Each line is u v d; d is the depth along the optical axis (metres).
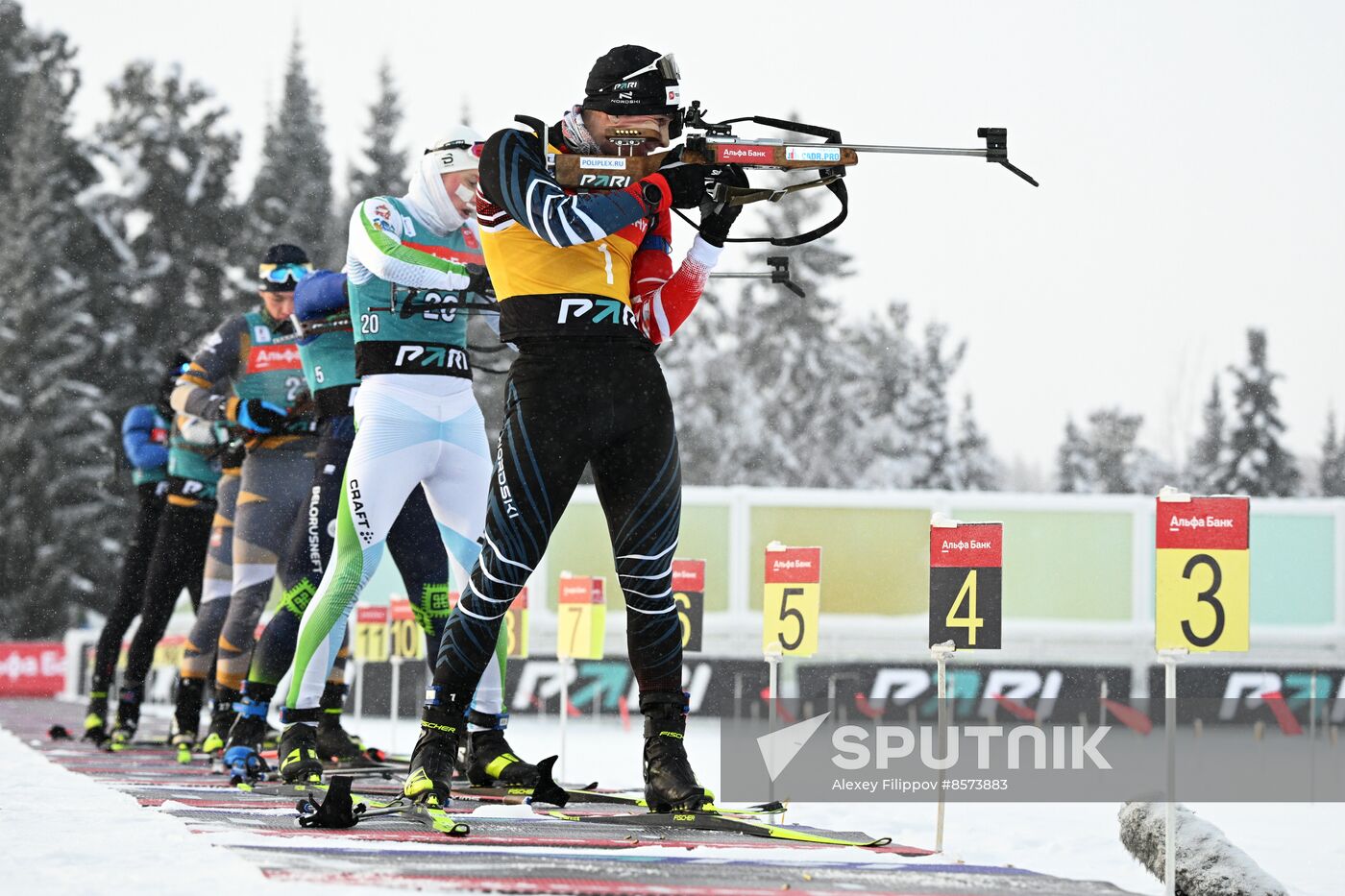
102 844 11.24
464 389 18.58
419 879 9.36
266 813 14.65
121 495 130.38
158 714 54.09
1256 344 172.38
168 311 139.00
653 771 14.43
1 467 128.50
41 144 140.62
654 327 14.61
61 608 126.00
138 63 147.62
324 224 153.50
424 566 19.61
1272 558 56.84
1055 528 56.09
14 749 29.30
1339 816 23.77
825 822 18.42
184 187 142.88
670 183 13.69
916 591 55.78
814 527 55.62
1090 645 55.78
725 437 152.00
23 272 133.75
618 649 55.06
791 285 15.64
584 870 10.23
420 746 13.99
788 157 13.82
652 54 13.72
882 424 158.25
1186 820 13.76
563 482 13.76
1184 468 176.38
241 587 24.36
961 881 10.65
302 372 25.48
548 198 13.31
